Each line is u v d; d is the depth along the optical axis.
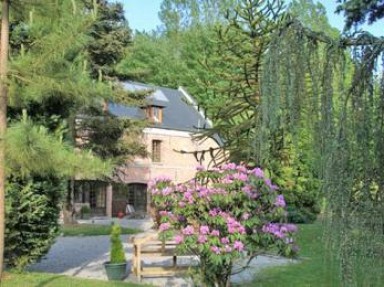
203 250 6.32
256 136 4.26
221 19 43.06
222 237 6.54
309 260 11.20
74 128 17.53
